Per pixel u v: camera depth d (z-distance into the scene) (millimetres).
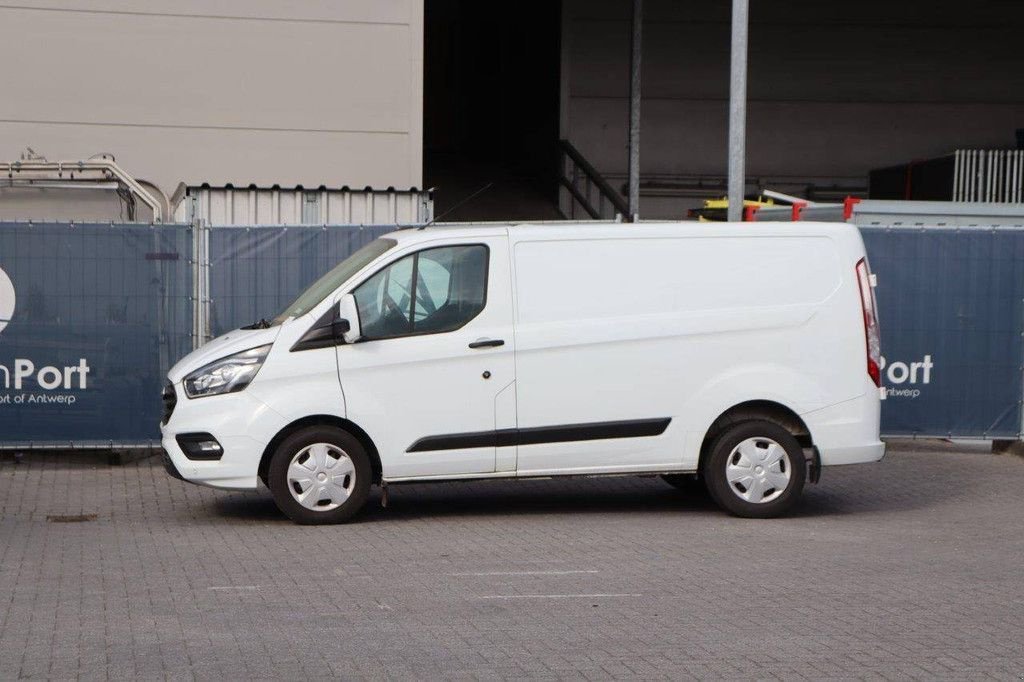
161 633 6207
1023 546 8773
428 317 9453
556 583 7414
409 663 5707
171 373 9625
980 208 14531
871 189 27453
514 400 9477
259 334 9398
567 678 5492
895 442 14508
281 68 17719
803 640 6145
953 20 27734
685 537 8984
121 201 15430
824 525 9586
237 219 14742
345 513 9422
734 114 13586
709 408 9625
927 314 13336
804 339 9711
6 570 7738
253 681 5426
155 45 17469
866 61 27656
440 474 9477
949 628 6406
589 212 25422
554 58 26734
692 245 9680
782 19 27469
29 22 17188
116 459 12789
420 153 18000
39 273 12141
